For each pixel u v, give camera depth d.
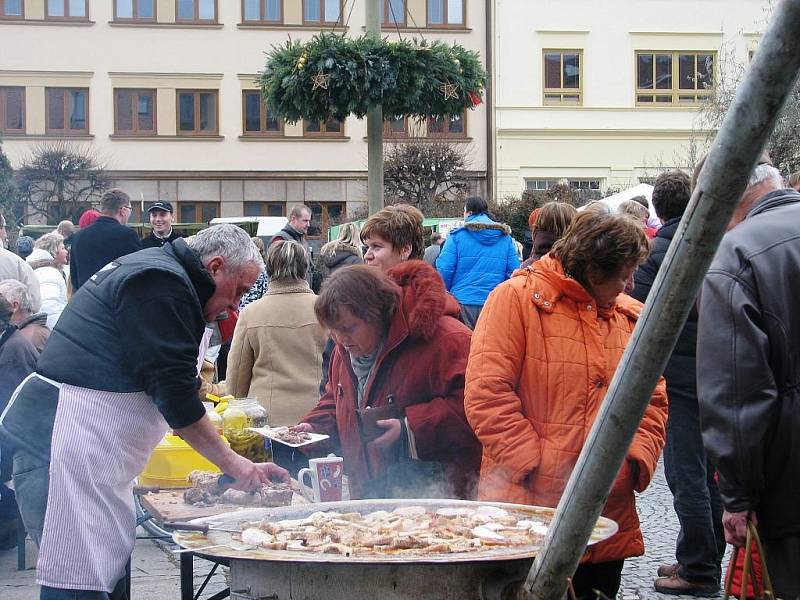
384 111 8.98
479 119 32.09
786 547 2.89
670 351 1.59
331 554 2.28
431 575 2.22
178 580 5.38
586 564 3.36
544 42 32.00
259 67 32.31
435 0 32.00
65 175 30.39
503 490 3.31
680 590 4.85
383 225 4.50
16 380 5.72
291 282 5.67
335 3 32.25
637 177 32.34
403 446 3.64
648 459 3.30
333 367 4.11
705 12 32.31
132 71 32.00
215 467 3.96
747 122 1.38
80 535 3.23
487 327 3.39
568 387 3.30
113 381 3.28
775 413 2.83
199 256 3.41
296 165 32.75
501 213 25.48
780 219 2.93
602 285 3.34
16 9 31.66
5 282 6.41
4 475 5.70
